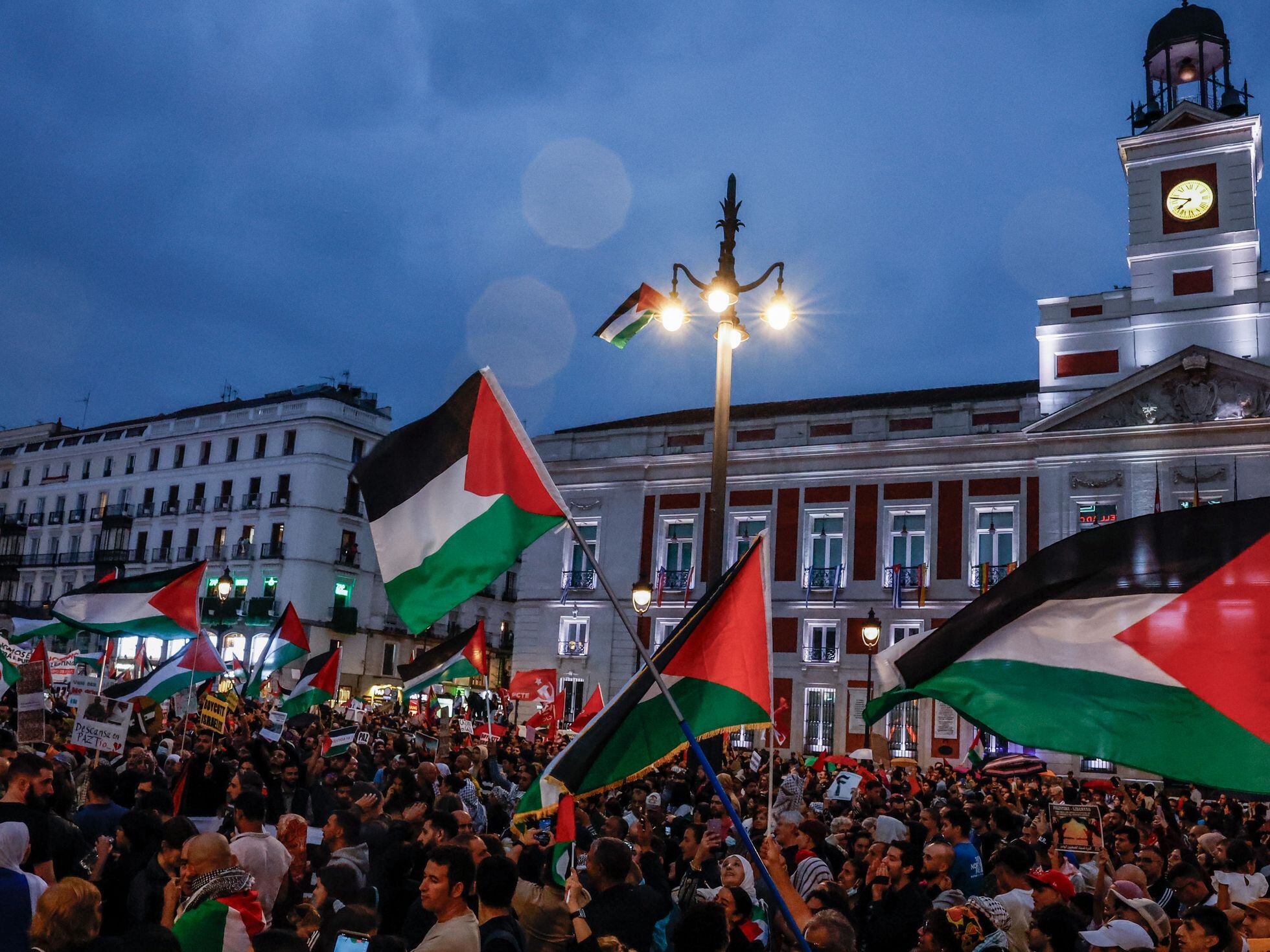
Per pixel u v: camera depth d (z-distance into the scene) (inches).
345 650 2524.6
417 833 360.2
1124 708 233.0
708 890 307.9
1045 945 222.4
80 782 474.0
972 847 352.8
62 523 3014.3
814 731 1578.5
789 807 546.6
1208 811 605.9
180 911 215.0
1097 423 1480.1
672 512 1739.7
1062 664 241.3
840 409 1744.6
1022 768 708.0
